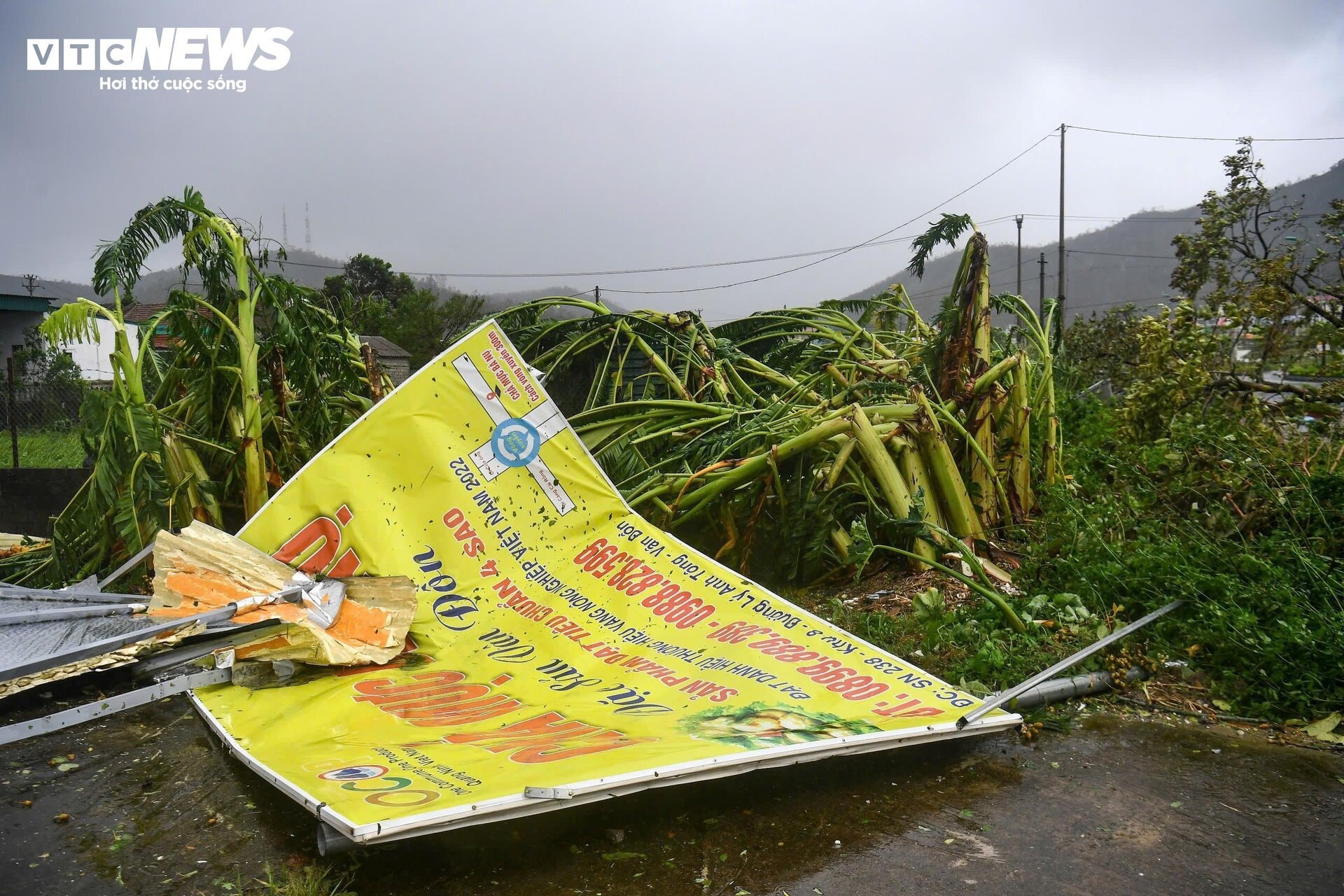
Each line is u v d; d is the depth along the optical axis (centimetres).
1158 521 682
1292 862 357
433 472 623
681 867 357
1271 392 846
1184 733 482
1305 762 446
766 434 730
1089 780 430
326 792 355
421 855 364
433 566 602
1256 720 493
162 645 529
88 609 522
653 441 825
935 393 819
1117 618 590
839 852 368
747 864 359
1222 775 434
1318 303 926
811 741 407
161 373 810
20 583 739
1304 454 729
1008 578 699
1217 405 864
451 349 644
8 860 363
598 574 604
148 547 604
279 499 601
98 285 709
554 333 1118
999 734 482
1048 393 889
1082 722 497
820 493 745
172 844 375
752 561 783
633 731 427
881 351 1020
